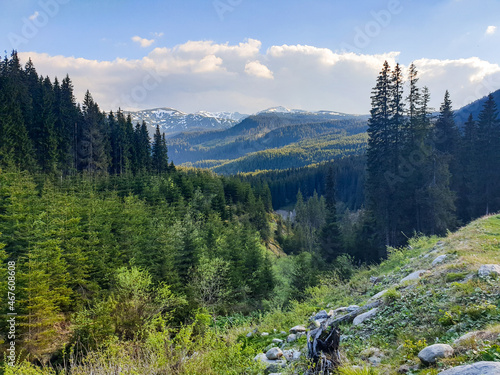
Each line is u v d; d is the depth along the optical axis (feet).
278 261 169.17
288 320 38.70
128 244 122.83
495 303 21.57
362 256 130.72
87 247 109.40
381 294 33.45
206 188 301.43
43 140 244.63
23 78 312.50
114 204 174.70
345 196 471.62
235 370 19.19
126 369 18.21
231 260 131.75
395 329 23.61
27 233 103.71
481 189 171.63
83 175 240.32
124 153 325.62
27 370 19.40
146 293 72.84
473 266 30.50
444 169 131.03
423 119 146.51
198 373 18.04
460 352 15.88
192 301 87.30
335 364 17.25
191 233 166.09
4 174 154.71
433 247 51.29
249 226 249.34
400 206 132.36
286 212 506.07
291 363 21.39
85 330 50.88
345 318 30.32
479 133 181.27
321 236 146.92
